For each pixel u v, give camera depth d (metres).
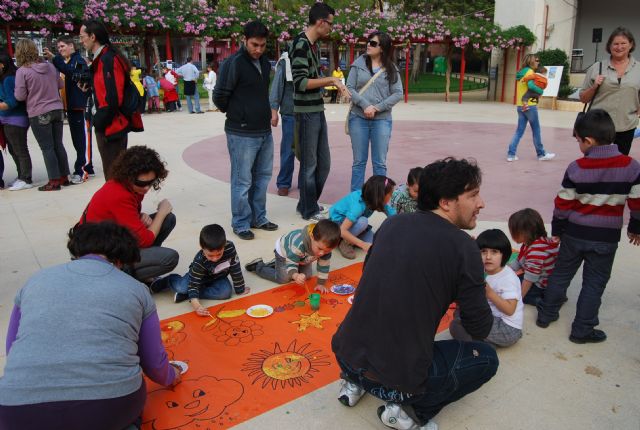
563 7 19.72
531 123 8.39
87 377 1.85
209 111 17.09
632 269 4.11
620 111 4.70
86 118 7.04
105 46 4.90
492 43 19.09
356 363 2.13
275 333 3.19
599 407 2.52
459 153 9.31
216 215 5.55
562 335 3.20
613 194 2.88
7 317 3.36
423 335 2.03
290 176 6.43
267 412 2.48
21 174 6.71
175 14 15.50
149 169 3.18
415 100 21.78
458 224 2.14
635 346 3.06
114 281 2.03
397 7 32.00
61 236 4.90
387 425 2.33
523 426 2.39
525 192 6.54
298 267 3.85
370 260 2.16
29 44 6.09
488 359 2.28
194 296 3.43
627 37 4.51
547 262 3.42
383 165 5.48
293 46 4.95
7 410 1.81
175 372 2.57
